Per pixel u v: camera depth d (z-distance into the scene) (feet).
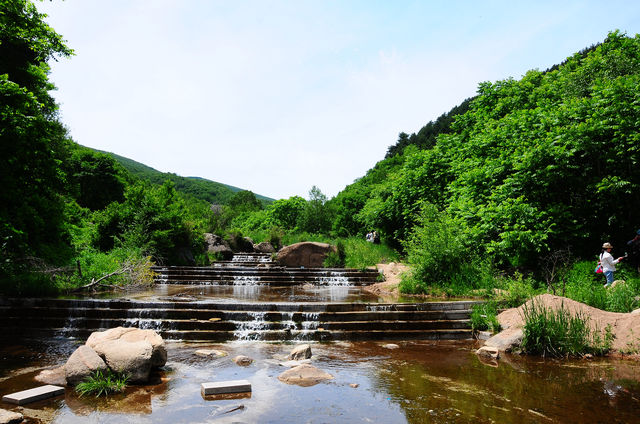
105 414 13.79
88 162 111.96
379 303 33.88
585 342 23.71
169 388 16.80
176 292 43.42
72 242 55.52
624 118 40.68
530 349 23.99
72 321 29.22
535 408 14.70
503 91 68.39
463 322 30.89
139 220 61.52
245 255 85.51
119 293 40.45
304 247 73.15
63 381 17.43
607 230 43.45
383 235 83.35
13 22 43.55
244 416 13.76
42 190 49.93
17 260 38.75
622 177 40.70
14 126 39.37
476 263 43.88
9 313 30.09
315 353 24.14
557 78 65.87
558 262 39.88
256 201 268.00
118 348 17.99
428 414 14.08
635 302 28.12
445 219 47.11
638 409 14.60
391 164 202.69
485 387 17.33
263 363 21.35
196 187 379.96
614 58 55.01
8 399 14.75
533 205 43.88
